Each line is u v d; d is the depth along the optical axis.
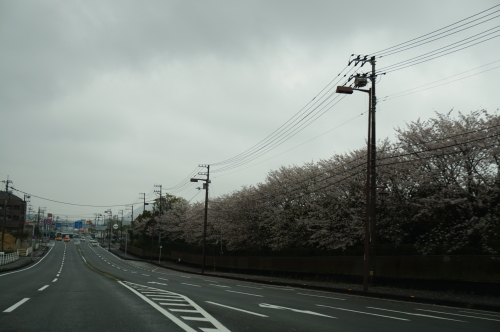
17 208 103.06
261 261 42.38
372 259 23.44
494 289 18.55
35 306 11.75
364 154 29.45
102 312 10.71
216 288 21.22
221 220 53.31
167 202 100.75
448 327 9.98
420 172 24.45
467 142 22.00
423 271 22.72
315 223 31.81
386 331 8.91
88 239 169.00
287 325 9.24
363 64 23.56
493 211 21.70
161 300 13.78
